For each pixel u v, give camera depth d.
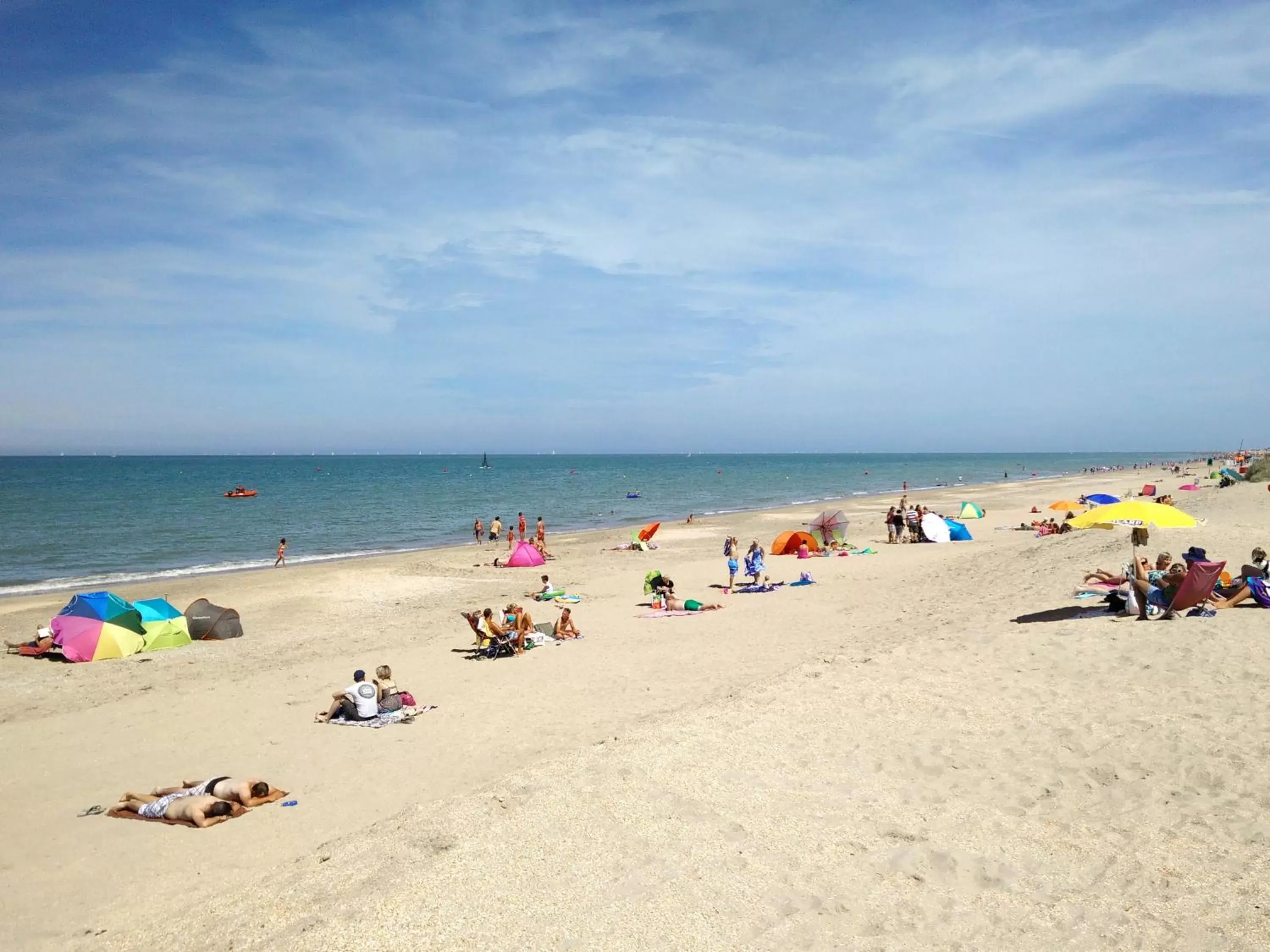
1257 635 9.95
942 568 21.69
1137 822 5.97
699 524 44.88
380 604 21.52
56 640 15.73
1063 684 9.10
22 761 9.95
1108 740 7.47
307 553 34.94
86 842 7.61
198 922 5.49
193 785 8.53
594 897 5.19
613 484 99.69
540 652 14.94
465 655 15.12
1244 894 4.90
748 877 5.42
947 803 6.51
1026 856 5.63
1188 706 8.03
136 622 16.19
